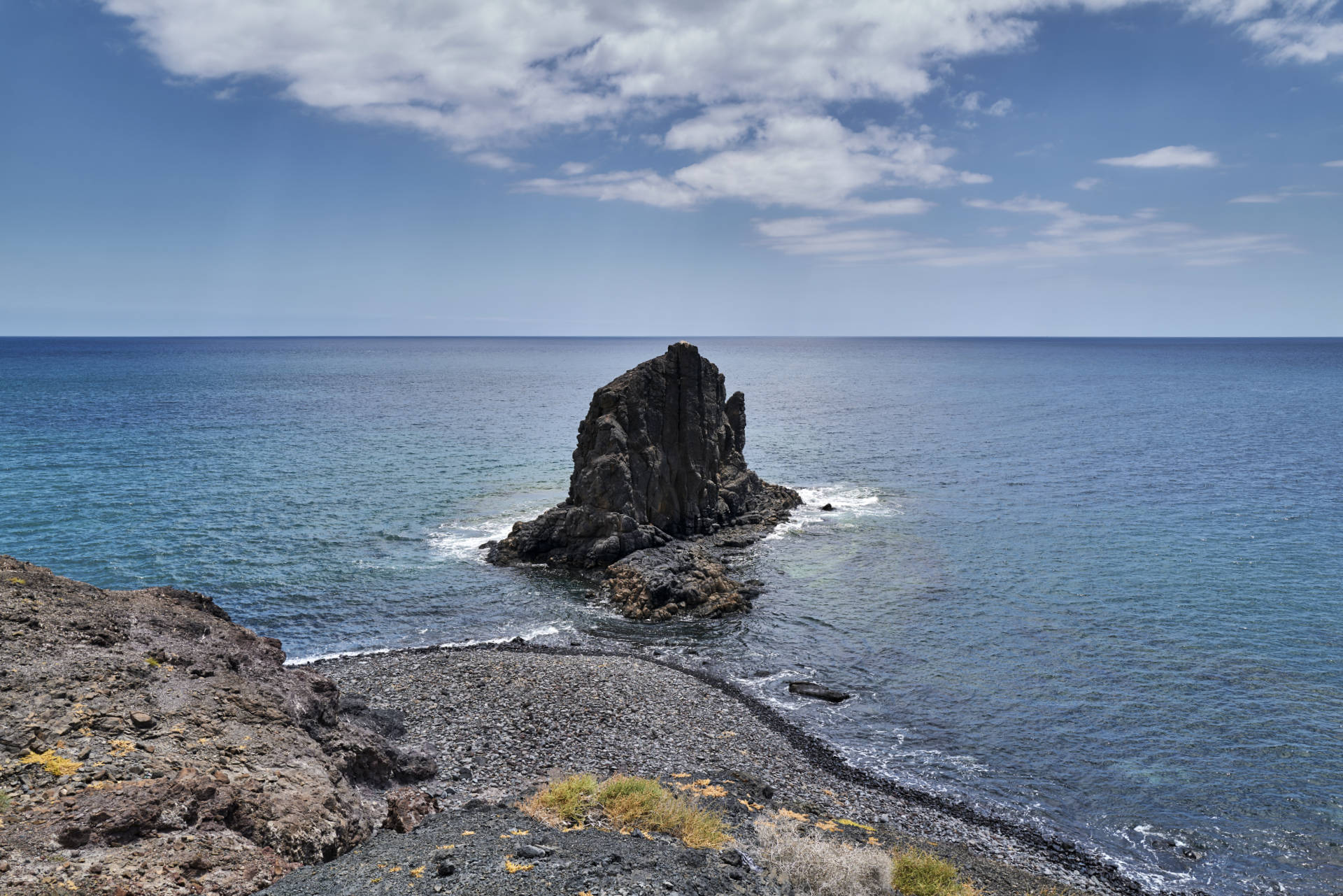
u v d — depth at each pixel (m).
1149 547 62.44
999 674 40.34
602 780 27.66
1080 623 46.97
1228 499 78.50
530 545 60.03
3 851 13.00
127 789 15.37
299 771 19.06
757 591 53.22
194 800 15.68
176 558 56.50
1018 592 52.66
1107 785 30.70
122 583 50.88
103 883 12.93
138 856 13.94
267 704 21.61
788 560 60.94
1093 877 25.44
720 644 45.09
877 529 69.81
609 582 54.28
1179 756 32.56
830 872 18.09
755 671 41.50
